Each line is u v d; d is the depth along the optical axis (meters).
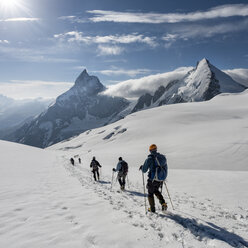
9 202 8.00
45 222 5.78
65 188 11.55
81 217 6.24
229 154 51.16
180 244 4.47
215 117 130.12
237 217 6.71
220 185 12.74
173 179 16.42
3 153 36.97
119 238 4.70
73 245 4.38
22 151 47.34
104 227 5.38
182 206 8.02
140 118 160.50
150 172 6.78
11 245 4.38
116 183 15.72
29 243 4.46
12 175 15.91
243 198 9.40
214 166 46.38
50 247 4.28
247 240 4.94
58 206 7.52
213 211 7.40
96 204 7.85
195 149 57.97
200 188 12.27
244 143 56.22
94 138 154.25
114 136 137.50
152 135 117.38
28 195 9.32
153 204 6.82
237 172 19.52
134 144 103.44
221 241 4.59
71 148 147.75
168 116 144.88
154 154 6.85
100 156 69.00
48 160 35.41
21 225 5.55
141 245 4.41
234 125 90.38
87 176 19.81
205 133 81.31
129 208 7.55
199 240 4.80
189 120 130.50
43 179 14.83
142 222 5.79
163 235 4.95
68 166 30.28
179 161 50.75
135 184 15.37
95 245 4.38
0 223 5.70
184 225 5.79
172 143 74.06
